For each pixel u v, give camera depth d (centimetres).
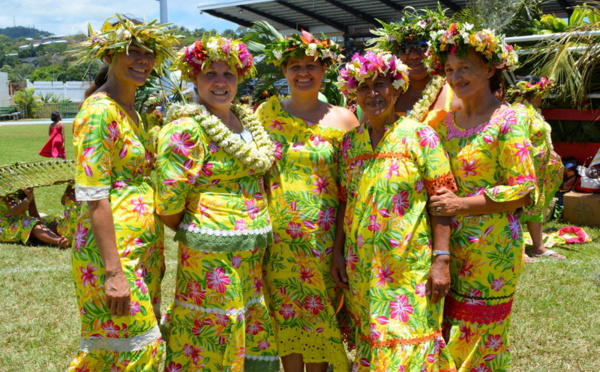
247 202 330
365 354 335
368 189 328
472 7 1128
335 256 363
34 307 535
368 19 1573
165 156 313
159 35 315
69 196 763
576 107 972
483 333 322
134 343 307
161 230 334
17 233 762
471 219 316
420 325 315
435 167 314
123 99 318
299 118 366
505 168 308
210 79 330
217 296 322
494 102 321
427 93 374
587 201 835
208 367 329
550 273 613
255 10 1563
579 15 1026
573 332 466
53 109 5997
